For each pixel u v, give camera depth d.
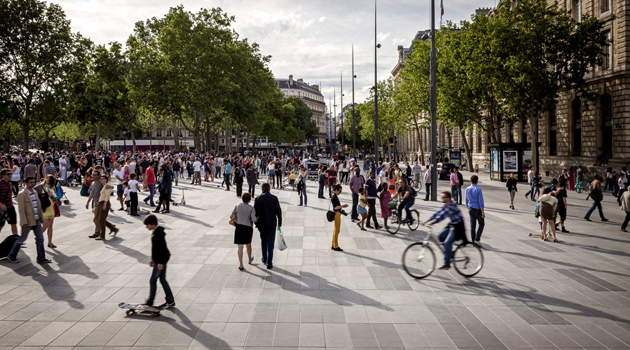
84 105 57.22
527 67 29.08
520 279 8.76
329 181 22.89
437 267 9.54
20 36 43.28
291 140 91.62
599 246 11.76
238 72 51.00
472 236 12.12
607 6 32.12
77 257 10.35
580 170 26.81
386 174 22.45
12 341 5.87
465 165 57.41
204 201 21.17
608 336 6.09
